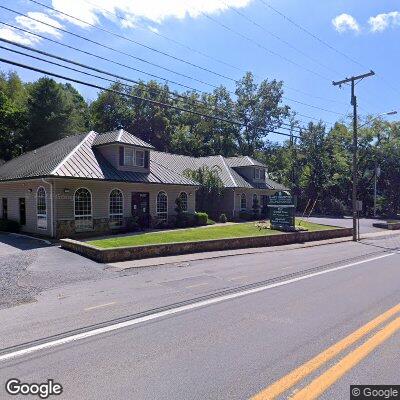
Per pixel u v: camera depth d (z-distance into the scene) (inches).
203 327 254.4
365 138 2047.2
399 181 2098.9
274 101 2272.4
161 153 1398.9
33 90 1768.0
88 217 834.2
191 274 454.0
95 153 928.3
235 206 1392.7
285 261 571.2
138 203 954.7
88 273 449.7
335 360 198.5
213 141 2241.6
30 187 851.4
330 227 1151.6
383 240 986.1
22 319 273.4
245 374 183.0
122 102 2049.7
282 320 268.5
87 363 197.2
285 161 2325.3
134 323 263.7
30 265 487.8
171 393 165.6
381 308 299.9
